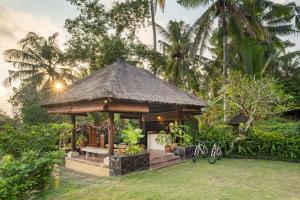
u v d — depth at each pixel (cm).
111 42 1750
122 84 942
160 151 1270
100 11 1845
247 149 1245
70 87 1205
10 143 788
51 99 1155
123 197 623
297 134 1248
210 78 2178
